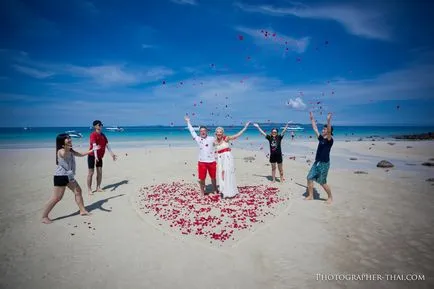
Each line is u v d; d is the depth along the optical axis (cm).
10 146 2795
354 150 2714
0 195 996
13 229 693
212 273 506
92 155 998
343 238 646
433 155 2331
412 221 747
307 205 890
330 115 852
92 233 675
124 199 962
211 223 738
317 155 899
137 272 508
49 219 738
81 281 479
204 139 959
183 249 597
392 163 1886
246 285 470
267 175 1434
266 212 823
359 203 910
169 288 461
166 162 1833
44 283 473
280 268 522
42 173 1405
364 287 463
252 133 6178
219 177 966
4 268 518
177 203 913
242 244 620
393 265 530
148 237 657
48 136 4619
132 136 5050
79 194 780
